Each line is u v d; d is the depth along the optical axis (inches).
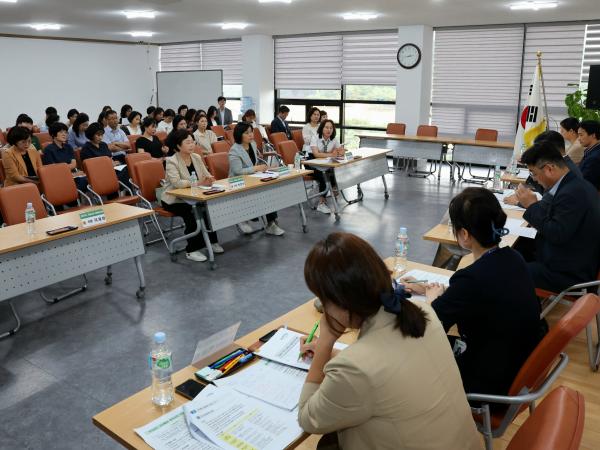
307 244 202.2
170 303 147.6
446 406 44.6
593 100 256.5
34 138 293.9
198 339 126.6
